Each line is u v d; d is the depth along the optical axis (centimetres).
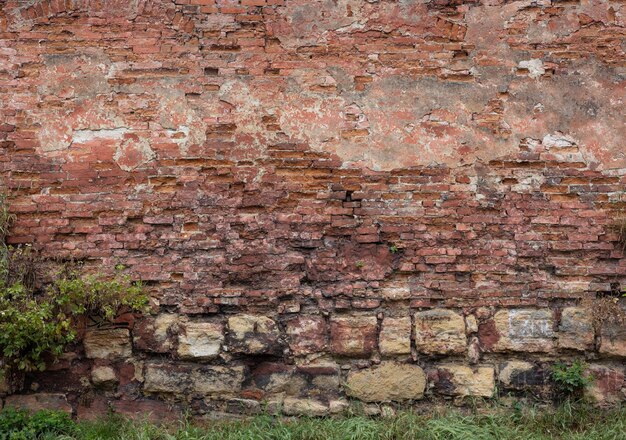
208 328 601
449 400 598
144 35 639
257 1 641
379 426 555
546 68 641
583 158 635
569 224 627
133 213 621
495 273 620
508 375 601
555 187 633
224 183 629
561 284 618
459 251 621
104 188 625
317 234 623
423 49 641
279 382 600
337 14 641
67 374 600
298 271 618
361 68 639
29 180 624
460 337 603
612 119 638
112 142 630
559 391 599
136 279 612
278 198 627
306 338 606
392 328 604
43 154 628
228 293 610
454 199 629
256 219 623
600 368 601
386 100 638
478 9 639
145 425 560
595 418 576
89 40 637
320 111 636
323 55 639
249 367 603
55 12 638
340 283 615
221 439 545
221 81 636
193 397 596
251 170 630
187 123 632
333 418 583
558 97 639
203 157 629
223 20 640
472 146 635
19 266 598
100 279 610
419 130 636
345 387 596
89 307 600
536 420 576
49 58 635
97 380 595
